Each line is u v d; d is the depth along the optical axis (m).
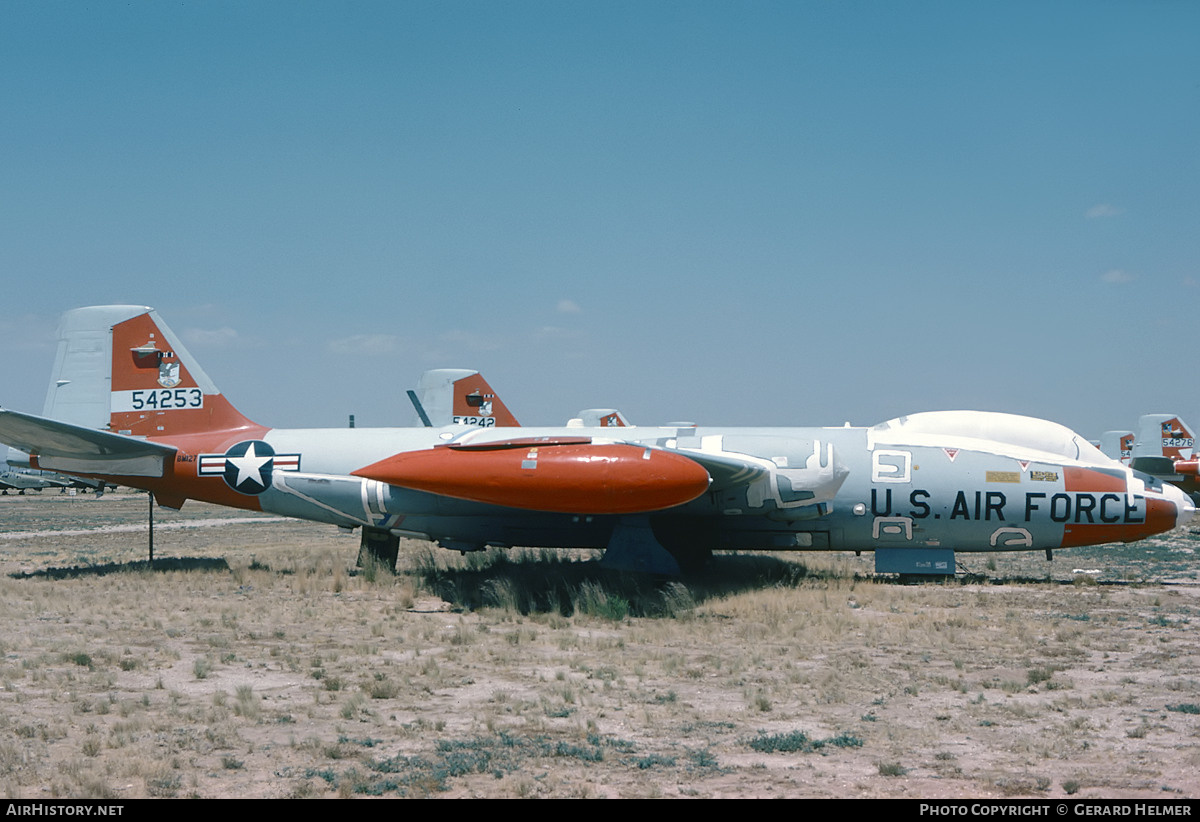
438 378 44.34
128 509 56.78
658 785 7.37
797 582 19.59
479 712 9.60
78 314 22.75
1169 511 18.91
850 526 19.59
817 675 11.46
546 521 20.16
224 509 57.19
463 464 18.09
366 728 8.97
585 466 17.23
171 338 22.55
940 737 8.80
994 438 19.97
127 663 11.52
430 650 13.07
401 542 30.36
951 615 15.70
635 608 16.91
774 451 18.89
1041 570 23.20
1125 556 26.98
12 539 34.12
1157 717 9.53
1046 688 10.80
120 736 8.42
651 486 16.88
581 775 7.61
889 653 12.89
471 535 20.69
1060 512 19.02
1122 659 12.47
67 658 11.77
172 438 22.14
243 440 21.64
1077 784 7.34
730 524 19.95
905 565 19.78
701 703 10.10
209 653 12.55
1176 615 15.95
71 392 22.56
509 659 12.40
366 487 20.50
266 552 26.86
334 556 25.11
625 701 10.13
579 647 13.27
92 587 18.78
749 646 13.38
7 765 7.61
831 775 7.65
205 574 20.81
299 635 14.05
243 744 8.38
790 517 19.11
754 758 8.13
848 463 19.52
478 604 17.31
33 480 81.06
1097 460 19.62
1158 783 7.46
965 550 19.78
